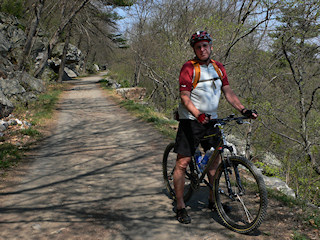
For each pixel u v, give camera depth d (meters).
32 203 3.61
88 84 30.39
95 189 4.11
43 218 3.21
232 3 14.50
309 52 11.40
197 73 2.94
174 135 7.75
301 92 11.47
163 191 4.04
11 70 17.73
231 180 3.00
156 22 22.38
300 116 11.77
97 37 36.19
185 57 15.55
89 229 2.99
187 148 3.05
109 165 5.27
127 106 13.12
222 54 13.23
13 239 2.78
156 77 22.66
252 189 3.75
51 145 6.68
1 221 3.12
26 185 4.22
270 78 12.76
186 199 3.52
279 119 11.59
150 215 3.30
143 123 9.53
